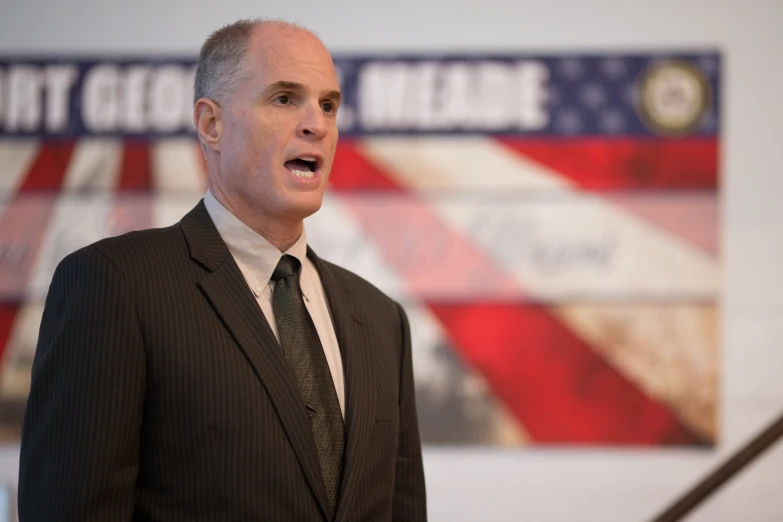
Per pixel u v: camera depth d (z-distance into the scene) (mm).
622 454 10195
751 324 10273
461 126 10500
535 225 10414
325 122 4570
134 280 4137
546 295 10344
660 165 10367
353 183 10508
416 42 10594
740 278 10305
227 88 4594
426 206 10469
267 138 4465
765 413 10203
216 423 4023
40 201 10477
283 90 4504
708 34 10477
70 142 10531
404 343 5348
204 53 4812
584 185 10398
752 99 10414
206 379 4070
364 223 10477
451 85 10523
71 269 4168
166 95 10586
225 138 4574
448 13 10602
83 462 3807
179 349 4086
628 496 10156
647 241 10336
